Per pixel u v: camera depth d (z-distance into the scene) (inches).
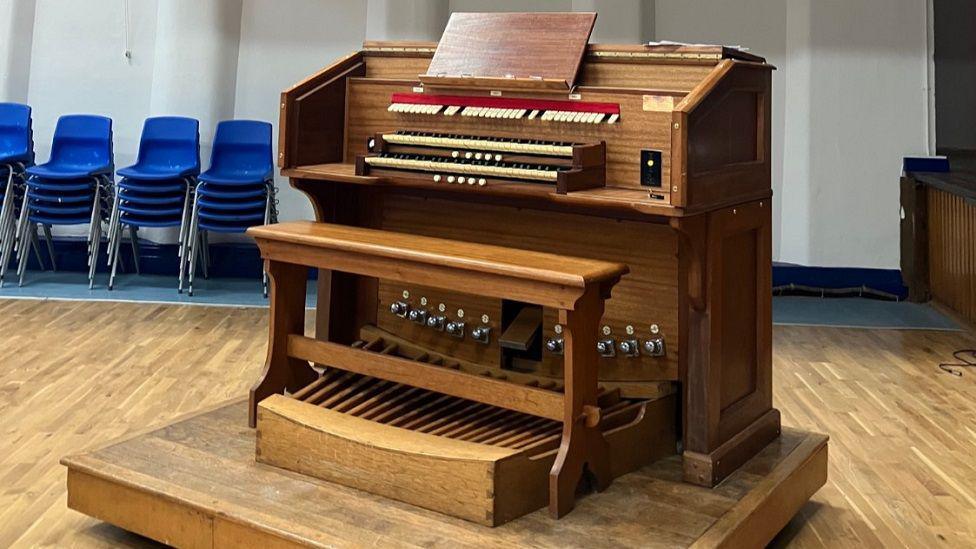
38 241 205.5
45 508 86.7
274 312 93.0
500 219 96.3
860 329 173.9
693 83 82.4
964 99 184.7
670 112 81.4
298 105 96.9
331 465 78.9
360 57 103.0
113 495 79.5
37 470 95.5
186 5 207.3
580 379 75.0
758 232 88.0
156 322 165.6
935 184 181.9
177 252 210.7
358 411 87.3
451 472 72.6
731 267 84.1
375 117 100.0
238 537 72.4
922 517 89.7
